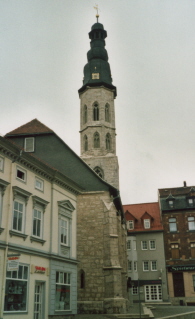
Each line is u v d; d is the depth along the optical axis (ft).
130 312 99.30
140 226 195.52
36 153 113.91
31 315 63.31
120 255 117.60
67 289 78.54
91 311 94.58
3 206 60.34
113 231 102.37
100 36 199.72
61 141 114.62
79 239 103.30
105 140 174.60
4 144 61.00
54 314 71.26
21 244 63.77
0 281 56.44
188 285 175.01
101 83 183.21
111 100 185.06
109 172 161.68
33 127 117.29
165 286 177.47
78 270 99.96
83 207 106.63
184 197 195.21
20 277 62.18
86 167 110.93
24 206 66.80
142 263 185.68
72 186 86.17
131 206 215.92
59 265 76.07
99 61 191.01
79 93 189.37
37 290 67.82
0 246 57.36
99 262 99.71
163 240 187.21
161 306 148.25
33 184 70.85
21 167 67.41
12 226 62.13
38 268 67.51
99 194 107.45
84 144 177.17
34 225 69.36
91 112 179.42
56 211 78.28
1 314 55.21
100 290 96.63
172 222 190.19
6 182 61.41
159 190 207.62
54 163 112.47
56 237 76.69
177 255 183.11
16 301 59.88
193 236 184.34
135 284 181.06
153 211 207.10
